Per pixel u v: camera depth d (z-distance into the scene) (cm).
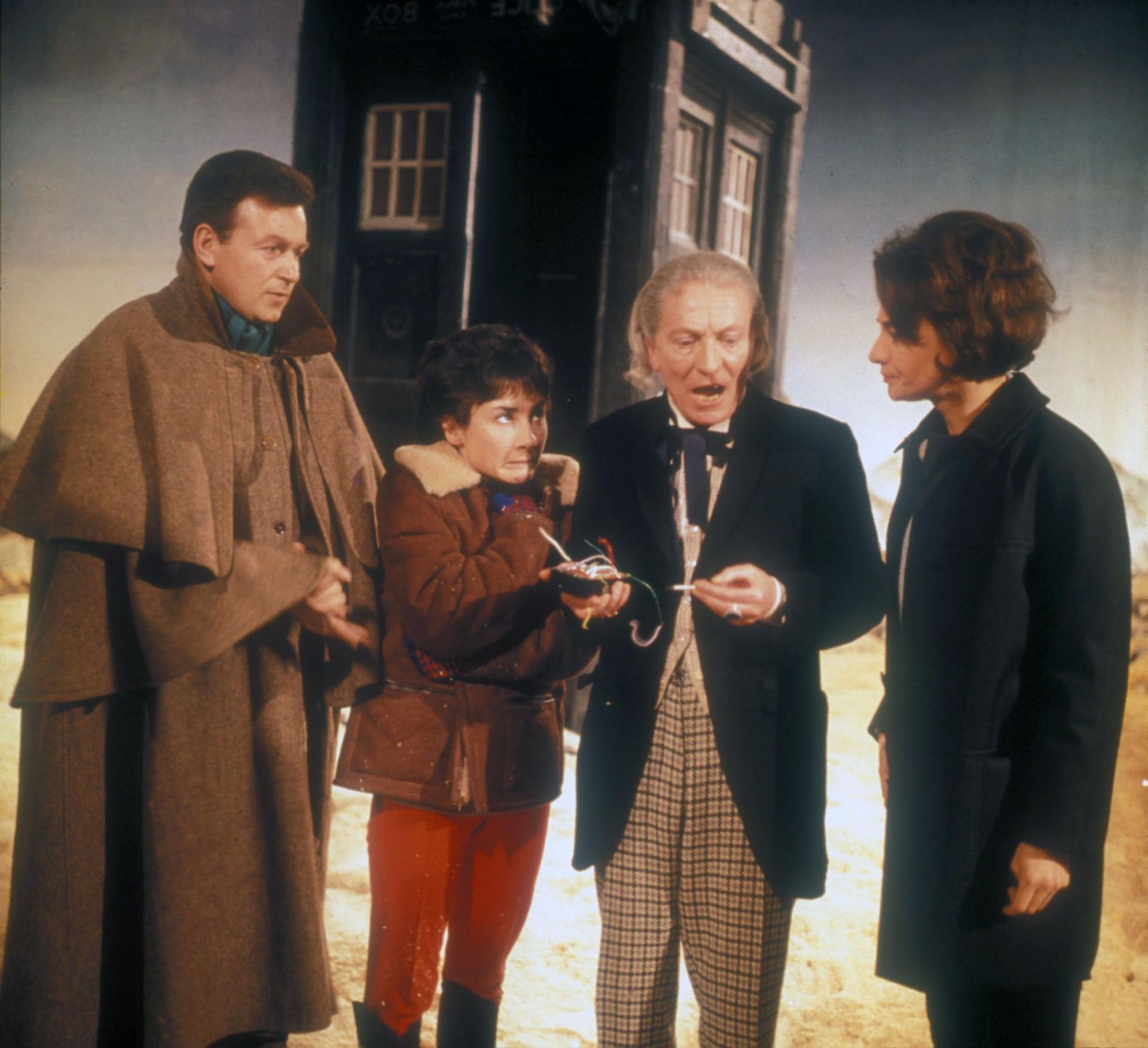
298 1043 263
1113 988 299
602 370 488
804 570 201
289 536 238
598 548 208
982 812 179
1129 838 400
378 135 527
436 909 216
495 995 226
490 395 212
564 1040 272
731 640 199
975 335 181
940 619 183
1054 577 174
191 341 228
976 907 180
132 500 217
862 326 605
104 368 222
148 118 632
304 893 235
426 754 212
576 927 333
